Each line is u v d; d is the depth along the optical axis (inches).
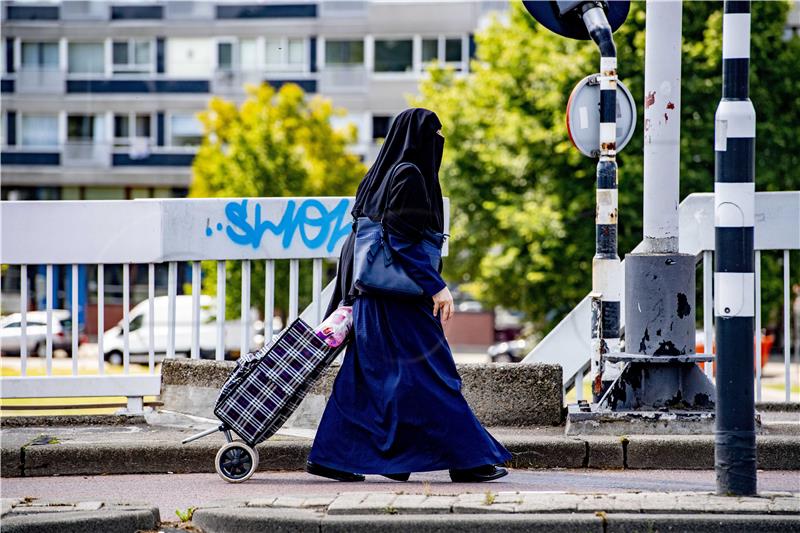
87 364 2085.4
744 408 430.3
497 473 494.9
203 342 1453.0
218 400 508.4
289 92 3319.4
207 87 4170.8
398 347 480.7
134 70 4188.0
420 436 477.4
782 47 2261.3
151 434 588.4
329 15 4136.3
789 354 650.8
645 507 406.9
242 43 4180.6
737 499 418.0
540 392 602.5
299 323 503.5
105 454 541.6
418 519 400.5
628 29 2036.2
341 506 413.4
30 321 1368.1
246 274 649.6
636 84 2020.2
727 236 431.2
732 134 431.2
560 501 415.5
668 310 576.7
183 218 642.8
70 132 4197.8
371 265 480.7
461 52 4089.6
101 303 644.1
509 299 2470.5
